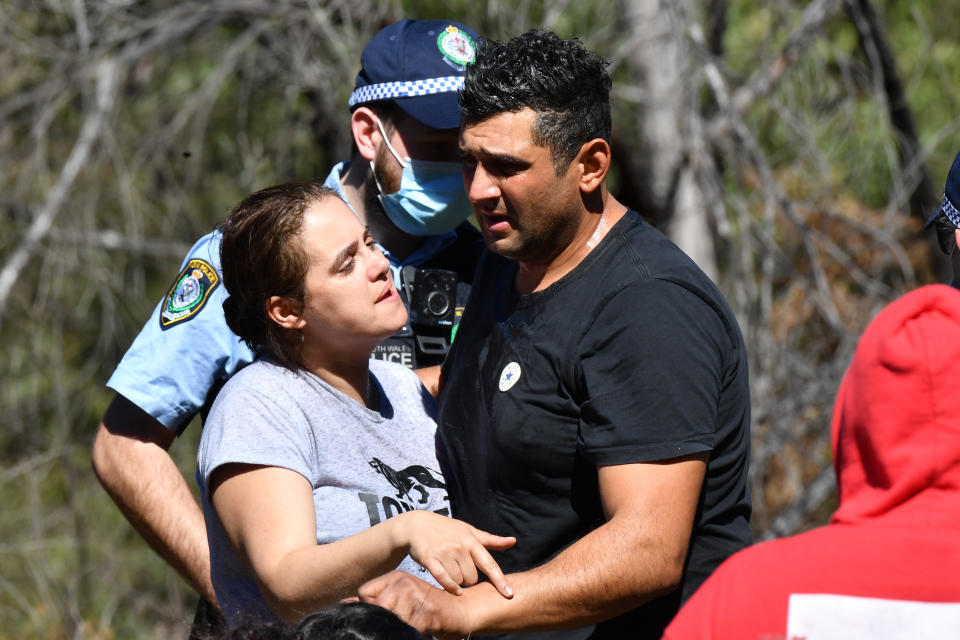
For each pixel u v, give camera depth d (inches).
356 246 370.3
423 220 458.9
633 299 350.0
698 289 354.6
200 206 1173.7
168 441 445.7
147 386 432.5
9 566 1083.9
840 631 259.4
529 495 370.6
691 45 964.6
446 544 323.6
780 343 978.1
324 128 1059.9
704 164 955.3
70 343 1181.7
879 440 263.9
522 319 372.8
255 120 1176.2
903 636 256.4
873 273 1045.8
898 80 1121.4
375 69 454.9
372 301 369.7
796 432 956.0
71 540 1058.7
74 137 1148.5
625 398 344.2
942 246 423.5
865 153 1043.9
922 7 1391.5
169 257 1157.1
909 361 259.1
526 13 981.8
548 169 355.6
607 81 368.2
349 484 371.6
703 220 983.0
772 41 1119.6
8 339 1171.3
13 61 1090.7
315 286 366.3
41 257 1154.0
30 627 1030.4
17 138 1139.9
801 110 1035.9
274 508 347.6
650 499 337.1
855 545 264.2
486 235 370.3
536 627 332.8
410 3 1046.4
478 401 381.4
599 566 330.6
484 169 361.4
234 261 372.8
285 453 355.6
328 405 373.1
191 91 1183.6
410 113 443.2
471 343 393.1
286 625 306.0
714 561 370.9
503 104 354.0
